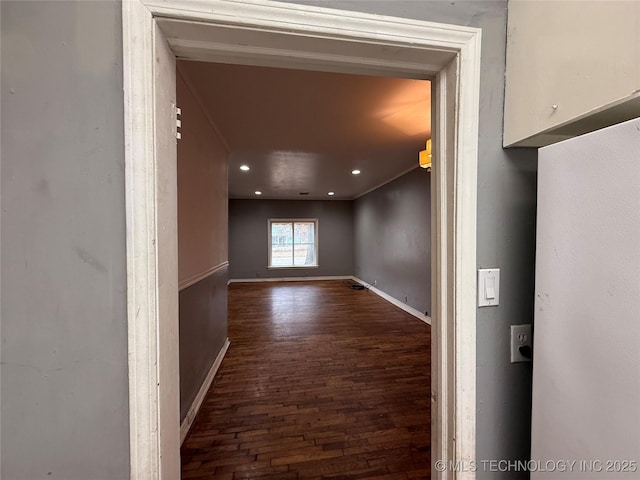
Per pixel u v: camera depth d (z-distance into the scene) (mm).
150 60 606
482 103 770
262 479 1518
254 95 2021
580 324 607
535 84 696
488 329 799
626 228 526
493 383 807
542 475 694
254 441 1802
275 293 6570
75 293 600
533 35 699
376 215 6434
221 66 1671
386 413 2086
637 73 506
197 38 666
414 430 1902
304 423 1975
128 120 594
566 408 639
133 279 607
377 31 679
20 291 586
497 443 815
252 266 8109
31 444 601
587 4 584
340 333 3871
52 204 590
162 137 656
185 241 1909
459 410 780
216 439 1819
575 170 612
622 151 529
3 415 590
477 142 766
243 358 3059
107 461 618
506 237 802
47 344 598
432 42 715
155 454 644
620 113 584
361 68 805
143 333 619
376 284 6539
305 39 671
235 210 7996
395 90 1946
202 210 2299
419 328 4086
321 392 2379
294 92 1980
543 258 685
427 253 4285
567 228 630
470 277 770
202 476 1538
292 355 3139
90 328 606
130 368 613
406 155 3660
